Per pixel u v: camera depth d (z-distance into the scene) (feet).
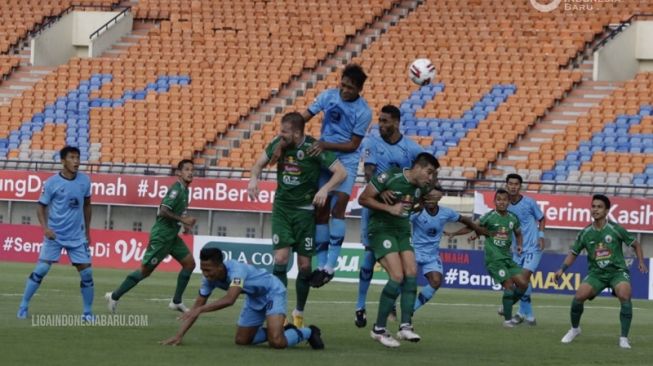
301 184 94.99
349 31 289.94
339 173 93.45
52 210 107.14
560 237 204.44
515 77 263.08
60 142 264.11
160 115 268.82
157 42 296.10
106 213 229.25
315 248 97.66
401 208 91.45
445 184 233.35
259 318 89.04
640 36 270.46
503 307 122.31
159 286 164.76
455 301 157.89
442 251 188.14
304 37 290.15
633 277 178.40
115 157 257.75
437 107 257.34
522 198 135.23
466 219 120.47
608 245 102.94
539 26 282.56
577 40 274.77
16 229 212.43
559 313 142.92
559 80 259.39
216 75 279.28
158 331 99.50
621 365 87.20
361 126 98.84
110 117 269.85
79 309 120.88
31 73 291.58
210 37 295.28
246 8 304.91
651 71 268.62
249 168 246.68
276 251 96.32
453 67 269.85
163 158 254.47
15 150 264.11
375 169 100.89
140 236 206.59
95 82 281.74
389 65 275.18
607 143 238.89
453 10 293.43
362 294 105.81
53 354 80.48
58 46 303.27
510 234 122.83
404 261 93.71
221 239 195.21
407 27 289.12
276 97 271.28
